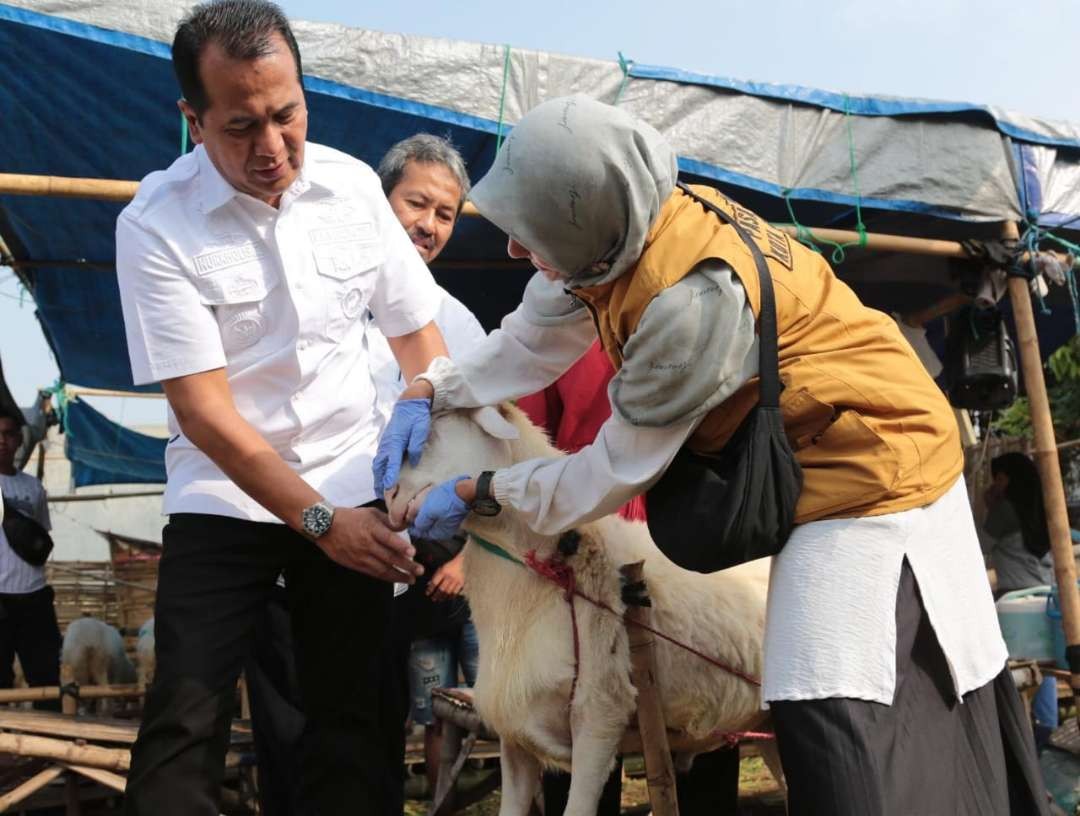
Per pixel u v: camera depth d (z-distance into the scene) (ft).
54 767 13.30
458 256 20.90
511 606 9.00
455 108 14.66
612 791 10.35
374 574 8.36
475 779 15.93
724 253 7.07
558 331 8.80
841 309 7.59
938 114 17.46
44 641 23.03
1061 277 18.28
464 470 8.66
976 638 7.53
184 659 8.24
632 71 15.60
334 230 8.89
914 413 7.39
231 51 7.59
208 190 8.38
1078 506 30.73
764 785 18.35
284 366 8.68
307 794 9.09
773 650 7.32
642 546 9.30
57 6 13.01
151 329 8.20
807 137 16.75
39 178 12.68
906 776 6.97
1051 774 15.80
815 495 7.29
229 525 8.60
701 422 7.59
